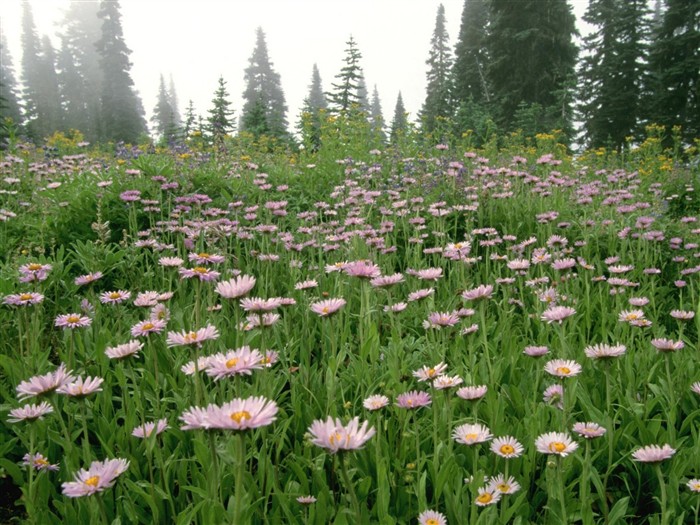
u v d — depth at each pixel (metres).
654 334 3.46
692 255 4.93
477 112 18.06
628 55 29.52
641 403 2.60
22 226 5.04
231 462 1.42
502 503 1.80
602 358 2.23
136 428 2.09
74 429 2.42
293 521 1.81
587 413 2.49
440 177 6.70
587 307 3.62
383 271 4.33
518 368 2.89
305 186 6.98
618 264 4.84
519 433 2.27
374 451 2.15
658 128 12.62
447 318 2.61
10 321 3.39
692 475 2.21
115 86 52.75
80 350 2.89
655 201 6.45
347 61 27.16
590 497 2.06
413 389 2.71
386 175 7.02
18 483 2.19
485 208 5.94
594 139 30.48
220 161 7.34
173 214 4.83
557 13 28.92
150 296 2.82
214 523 1.60
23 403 2.48
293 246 4.51
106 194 5.25
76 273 4.32
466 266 4.30
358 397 2.61
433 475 2.01
